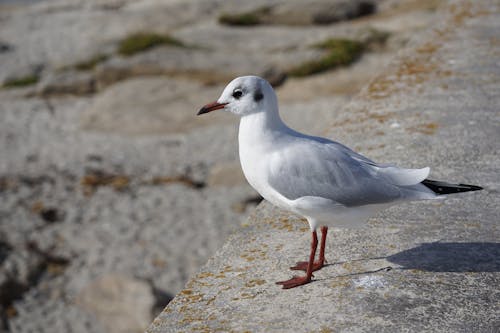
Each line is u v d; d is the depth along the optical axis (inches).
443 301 202.2
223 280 224.4
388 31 1075.3
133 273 555.8
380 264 223.5
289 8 1215.6
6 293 530.9
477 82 375.9
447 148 301.4
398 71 402.3
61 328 491.5
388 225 247.3
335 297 207.3
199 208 659.4
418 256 226.1
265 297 211.6
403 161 292.8
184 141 822.5
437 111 340.8
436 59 416.5
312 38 1101.7
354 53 1016.2
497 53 419.8
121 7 1476.4
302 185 214.5
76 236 610.2
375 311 198.8
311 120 834.8
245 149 223.3
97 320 495.8
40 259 573.9
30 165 751.1
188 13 1323.8
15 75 1060.5
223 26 1232.2
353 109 354.9
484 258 223.3
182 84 959.6
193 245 596.4
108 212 651.5
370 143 312.5
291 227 254.1
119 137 840.9
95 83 1009.5
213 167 747.4
